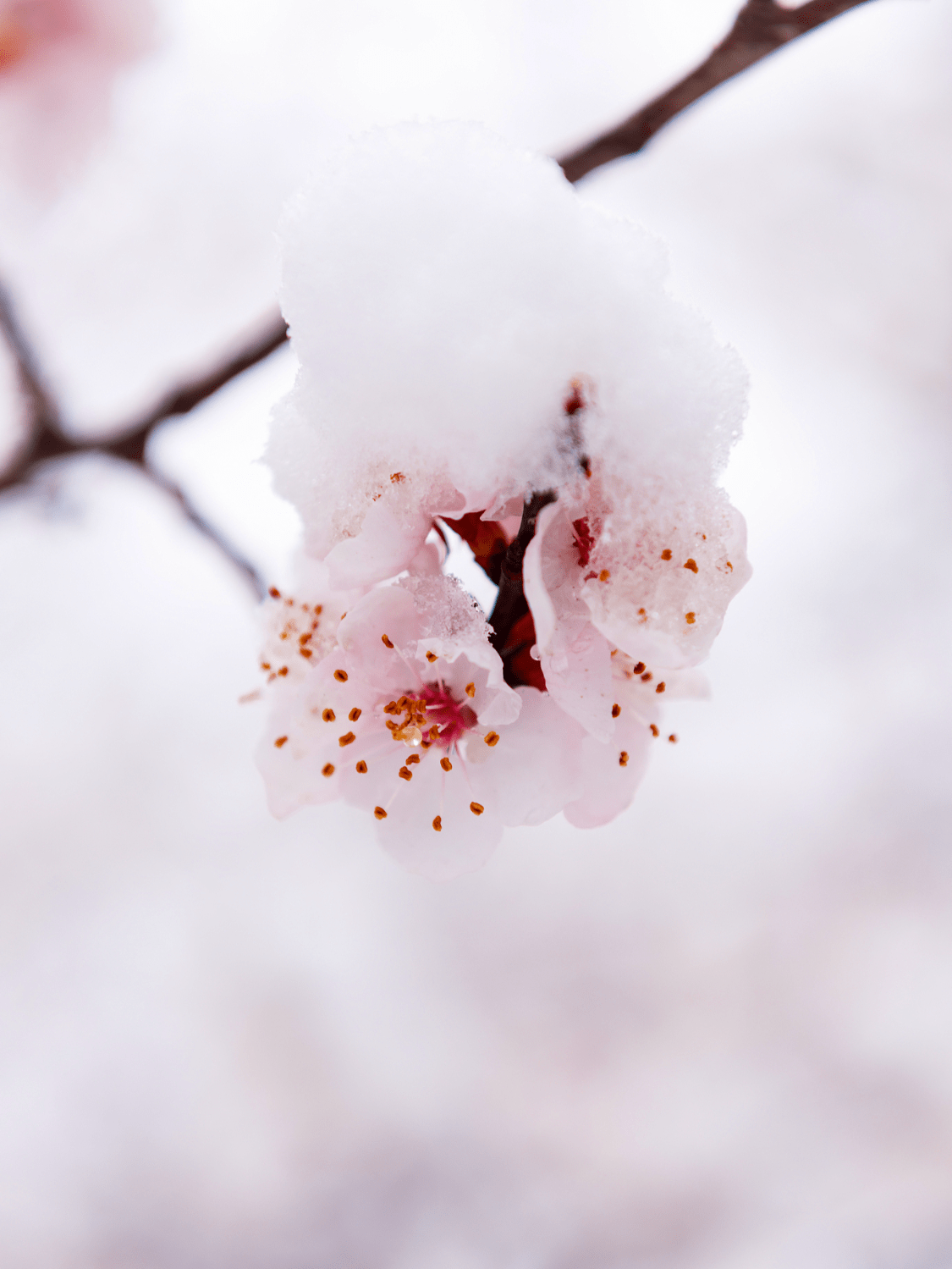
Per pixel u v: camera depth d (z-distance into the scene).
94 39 0.32
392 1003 0.71
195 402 0.33
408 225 0.26
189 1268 0.67
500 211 0.26
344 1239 0.69
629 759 0.28
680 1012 0.71
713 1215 0.68
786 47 0.29
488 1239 0.69
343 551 0.26
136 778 0.69
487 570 0.27
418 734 0.27
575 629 0.27
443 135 0.26
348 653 0.27
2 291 0.33
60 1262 0.66
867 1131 0.69
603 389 0.26
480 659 0.27
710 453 0.26
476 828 0.27
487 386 0.26
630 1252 0.68
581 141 0.30
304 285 0.26
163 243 0.62
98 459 0.34
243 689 0.69
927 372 0.66
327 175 0.26
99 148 0.33
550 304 0.26
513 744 0.27
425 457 0.26
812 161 0.64
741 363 0.26
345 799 0.28
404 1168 0.70
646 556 0.26
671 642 0.27
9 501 0.36
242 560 0.34
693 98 0.29
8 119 0.32
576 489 0.26
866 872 0.70
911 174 0.63
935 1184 0.67
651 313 0.26
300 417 0.27
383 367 0.26
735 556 0.27
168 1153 0.68
